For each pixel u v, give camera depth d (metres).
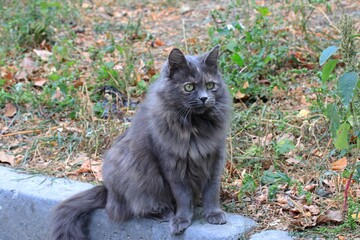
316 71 7.39
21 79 8.12
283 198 5.38
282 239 4.80
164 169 4.98
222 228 4.94
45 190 5.74
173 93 4.84
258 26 8.03
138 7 10.77
